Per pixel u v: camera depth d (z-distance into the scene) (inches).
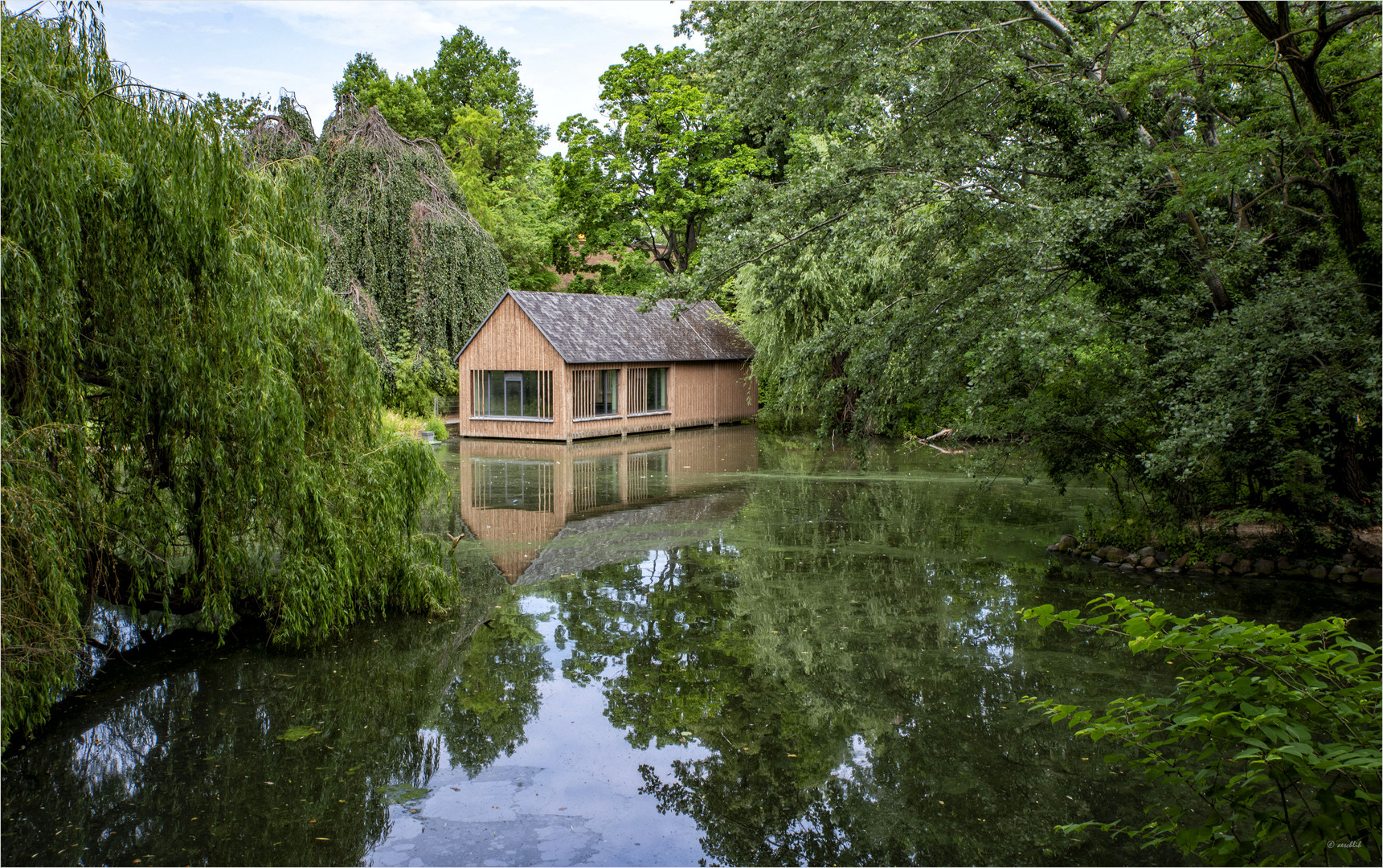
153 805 192.4
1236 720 105.1
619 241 1354.6
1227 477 407.5
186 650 291.9
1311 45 350.6
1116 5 424.5
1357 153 354.3
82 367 243.0
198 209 243.9
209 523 267.1
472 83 1708.9
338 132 1025.5
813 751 222.2
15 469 201.9
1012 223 414.0
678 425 1156.5
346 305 319.6
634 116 1263.5
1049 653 291.9
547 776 209.0
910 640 305.0
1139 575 391.5
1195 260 362.0
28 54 220.4
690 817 191.3
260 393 261.4
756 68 456.4
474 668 277.7
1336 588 364.8
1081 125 386.9
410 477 324.2
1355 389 317.4
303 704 248.7
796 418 1202.0
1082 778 208.5
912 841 181.0
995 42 422.9
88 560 256.2
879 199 415.8
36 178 209.2
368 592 313.9
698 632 313.7
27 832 180.7
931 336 416.8
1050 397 421.7
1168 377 354.6
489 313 1039.6
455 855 174.7
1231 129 394.6
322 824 185.6
